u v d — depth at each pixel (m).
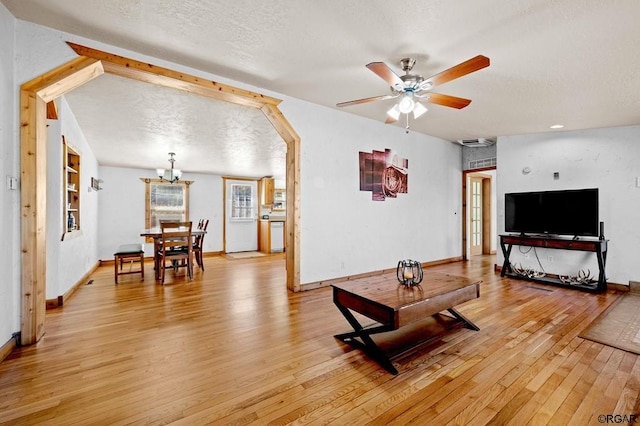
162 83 2.94
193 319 2.92
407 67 2.68
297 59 2.74
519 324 2.79
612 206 4.24
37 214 2.32
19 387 1.77
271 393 1.74
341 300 2.43
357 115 4.50
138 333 2.58
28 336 2.32
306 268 4.01
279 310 3.19
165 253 4.77
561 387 1.80
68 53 2.38
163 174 5.81
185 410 1.59
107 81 3.02
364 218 4.63
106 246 6.51
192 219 7.67
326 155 4.15
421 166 5.50
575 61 2.62
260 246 8.48
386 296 2.20
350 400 1.68
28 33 2.26
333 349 2.28
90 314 3.05
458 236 6.28
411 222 5.33
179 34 2.37
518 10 1.99
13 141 2.19
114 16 2.15
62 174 3.39
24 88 2.24
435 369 2.00
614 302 3.49
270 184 8.42
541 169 4.85
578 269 4.47
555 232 4.40
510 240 4.75
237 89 3.23
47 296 3.25
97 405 1.62
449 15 2.06
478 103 3.62
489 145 5.94
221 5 2.01
